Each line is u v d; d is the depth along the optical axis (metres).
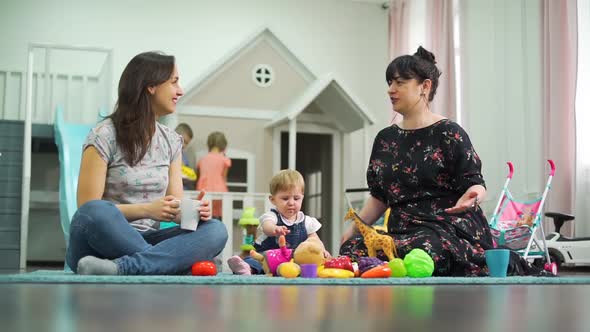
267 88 5.42
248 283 1.39
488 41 4.93
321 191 5.74
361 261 1.81
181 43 6.36
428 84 2.22
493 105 4.84
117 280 1.35
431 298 0.97
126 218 1.78
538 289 1.26
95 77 6.11
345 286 1.33
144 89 1.90
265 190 5.34
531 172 4.38
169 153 2.00
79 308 0.75
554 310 0.79
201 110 5.27
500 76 4.77
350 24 6.79
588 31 4.04
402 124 2.29
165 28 6.33
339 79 5.18
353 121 5.45
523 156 4.49
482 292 1.14
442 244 1.96
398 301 0.91
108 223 1.67
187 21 6.38
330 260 1.78
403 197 2.18
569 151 3.99
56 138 4.63
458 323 0.63
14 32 6.01
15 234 4.67
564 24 4.05
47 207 5.66
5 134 4.96
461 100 5.13
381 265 1.73
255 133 5.37
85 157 1.83
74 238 1.72
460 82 5.17
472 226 2.10
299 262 1.81
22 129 5.01
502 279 1.57
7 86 5.96
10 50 5.99
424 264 1.83
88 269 1.60
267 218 2.31
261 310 0.76
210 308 0.77
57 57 6.07
